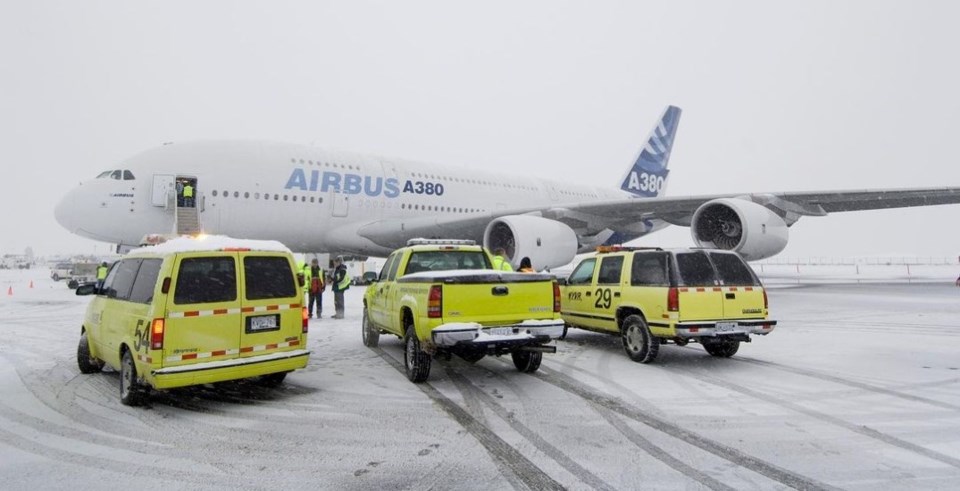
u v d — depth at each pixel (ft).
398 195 58.23
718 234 47.03
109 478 11.10
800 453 12.39
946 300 50.67
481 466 11.73
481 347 18.01
